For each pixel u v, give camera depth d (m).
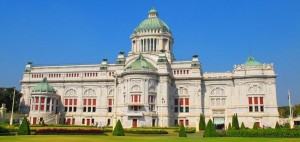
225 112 122.69
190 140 51.59
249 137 60.84
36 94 126.81
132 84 113.25
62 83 137.62
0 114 110.50
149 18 141.88
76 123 132.25
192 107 123.75
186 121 123.31
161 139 54.50
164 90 117.56
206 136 66.25
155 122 113.12
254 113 116.38
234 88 123.12
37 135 62.31
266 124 114.06
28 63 144.25
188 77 125.94
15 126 86.69
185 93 126.44
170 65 128.38
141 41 136.12
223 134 66.06
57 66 139.75
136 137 62.34
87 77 135.75
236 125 93.44
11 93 132.75
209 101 125.81
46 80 134.38
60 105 135.88
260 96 117.12
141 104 110.50
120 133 69.75
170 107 122.62
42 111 126.38
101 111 131.12
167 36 136.38
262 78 118.06
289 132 58.38
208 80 127.44
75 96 135.75
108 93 132.38
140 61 118.00
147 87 113.38
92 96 133.75
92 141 48.31
